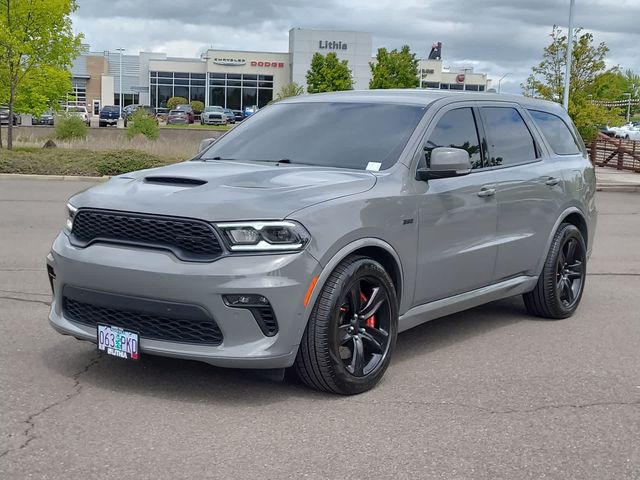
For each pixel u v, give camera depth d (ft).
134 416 14.87
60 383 16.53
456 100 20.58
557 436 14.53
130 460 12.94
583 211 24.71
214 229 14.78
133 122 115.85
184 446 13.57
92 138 113.09
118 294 15.35
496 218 20.62
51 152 77.36
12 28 89.04
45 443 13.51
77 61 320.29
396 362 18.95
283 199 15.55
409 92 21.02
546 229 22.86
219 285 14.60
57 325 16.56
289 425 14.66
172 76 279.90
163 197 15.58
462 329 22.44
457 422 15.07
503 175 21.06
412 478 12.60
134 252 15.28
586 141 105.81
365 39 261.24
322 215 15.58
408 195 17.69
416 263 18.04
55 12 89.71
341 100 20.90
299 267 15.01
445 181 19.03
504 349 20.39
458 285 19.65
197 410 15.28
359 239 16.26
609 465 13.33
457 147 19.90
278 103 22.15
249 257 14.82
